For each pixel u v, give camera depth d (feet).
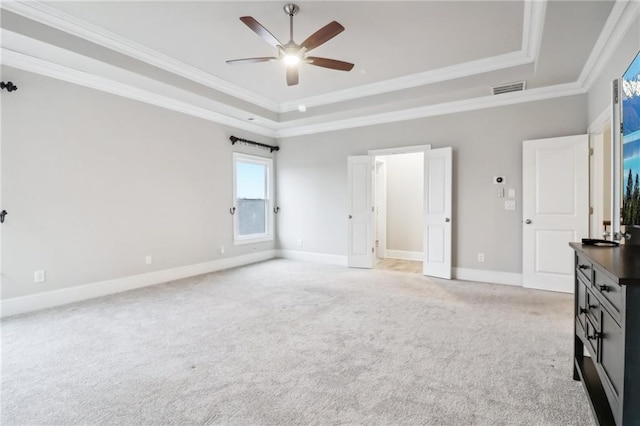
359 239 18.35
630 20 7.76
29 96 10.99
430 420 5.41
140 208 14.26
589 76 11.63
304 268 18.22
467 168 15.20
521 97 13.80
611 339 4.16
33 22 9.29
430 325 9.61
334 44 11.12
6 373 6.98
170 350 8.07
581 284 6.01
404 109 16.14
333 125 19.04
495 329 9.27
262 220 21.07
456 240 15.58
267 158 20.95
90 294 12.59
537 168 13.37
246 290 13.61
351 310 11.03
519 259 14.21
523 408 5.70
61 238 11.84
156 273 14.87
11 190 10.69
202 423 5.37
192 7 9.11
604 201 13.26
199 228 16.81
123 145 13.61
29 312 10.89
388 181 22.34
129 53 11.48
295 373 6.95
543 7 8.23
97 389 6.38
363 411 5.65
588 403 5.80
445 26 9.97
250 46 11.44
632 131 5.78
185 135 16.05
